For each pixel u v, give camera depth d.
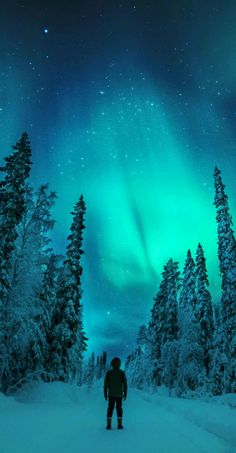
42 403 18.38
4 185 21.30
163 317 42.72
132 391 41.94
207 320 35.91
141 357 51.75
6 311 19.44
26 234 21.64
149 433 7.03
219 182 33.16
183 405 13.91
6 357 19.50
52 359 23.55
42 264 22.67
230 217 31.64
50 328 24.67
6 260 19.81
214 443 6.19
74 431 7.19
